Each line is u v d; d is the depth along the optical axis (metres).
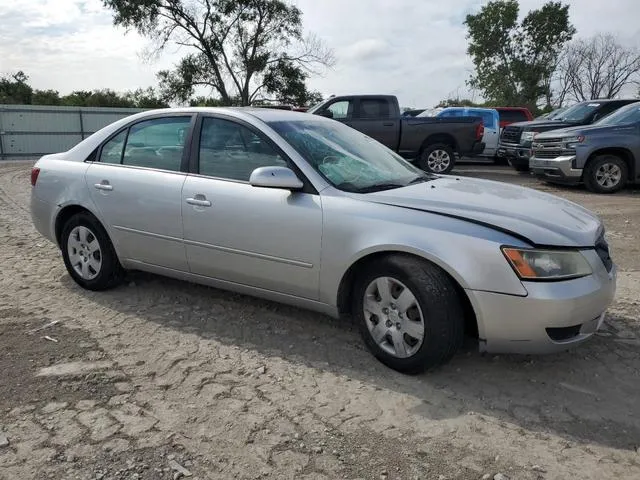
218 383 3.40
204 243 4.18
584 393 3.32
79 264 5.00
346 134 4.61
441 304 3.23
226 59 35.84
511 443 2.83
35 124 25.44
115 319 4.38
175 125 4.47
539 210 3.57
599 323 3.43
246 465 2.65
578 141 11.17
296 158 3.84
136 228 4.54
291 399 3.22
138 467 2.62
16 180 14.44
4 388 3.31
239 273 4.09
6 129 24.86
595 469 2.64
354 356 3.76
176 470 2.60
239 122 4.14
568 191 11.61
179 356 3.75
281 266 3.85
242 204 3.95
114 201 4.62
